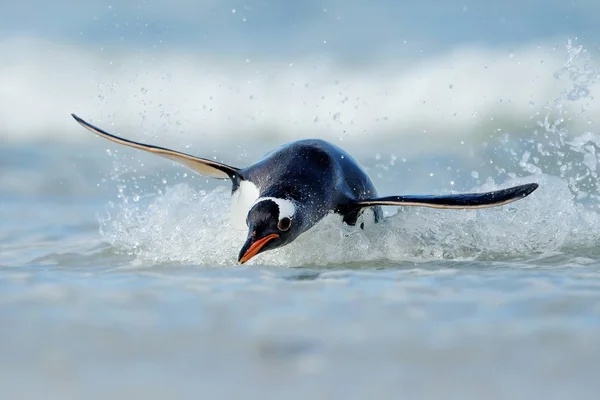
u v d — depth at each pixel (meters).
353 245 12.13
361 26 33.47
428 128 25.72
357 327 8.59
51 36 32.00
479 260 12.02
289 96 27.84
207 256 12.13
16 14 33.97
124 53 30.92
